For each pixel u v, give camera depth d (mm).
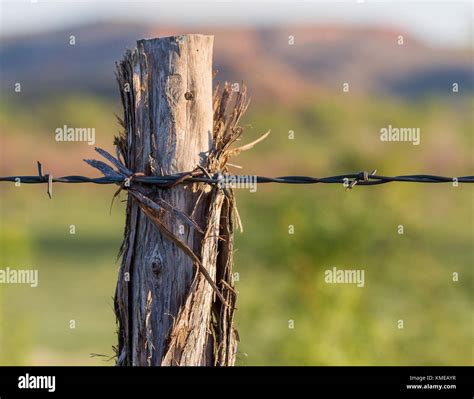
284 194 31078
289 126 100312
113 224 83812
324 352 28609
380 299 30859
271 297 30078
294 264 30062
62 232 79938
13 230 32594
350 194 31266
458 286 31562
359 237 30297
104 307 53125
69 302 54156
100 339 45344
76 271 65000
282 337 29016
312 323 29359
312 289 29750
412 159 32844
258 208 31109
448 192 46500
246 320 29562
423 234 33812
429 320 30422
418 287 31344
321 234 30172
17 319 32594
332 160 32875
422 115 51000
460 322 30594
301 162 57062
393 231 31328
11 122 134000
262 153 76500
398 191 31734
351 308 29578
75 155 106312
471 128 54219
